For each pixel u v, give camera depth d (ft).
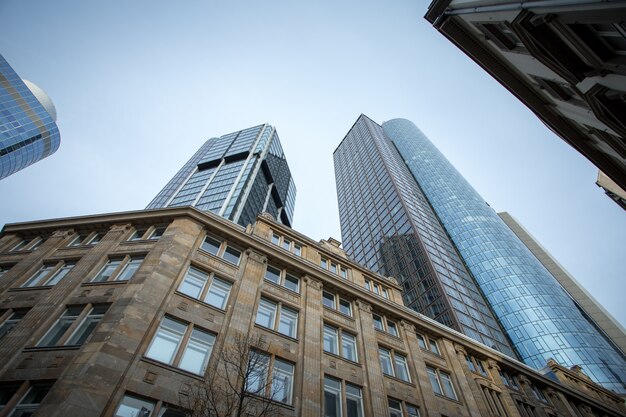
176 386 44.80
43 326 49.88
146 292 52.34
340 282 82.12
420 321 89.04
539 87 62.85
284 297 69.97
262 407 47.60
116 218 73.77
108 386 40.40
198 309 56.08
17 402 40.29
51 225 75.92
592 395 121.80
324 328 70.74
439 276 226.38
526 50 54.03
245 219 247.09
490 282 277.03
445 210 354.13
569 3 38.11
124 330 46.06
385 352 76.02
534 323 242.58
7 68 309.83
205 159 342.85
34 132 315.17
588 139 66.74
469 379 83.61
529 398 92.84
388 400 64.80
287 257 77.82
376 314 84.79
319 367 60.80
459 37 63.87
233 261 70.90
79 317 51.16
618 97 45.75
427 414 66.39
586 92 48.39
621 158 62.80
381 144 446.60
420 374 74.43
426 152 456.45
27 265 65.00
